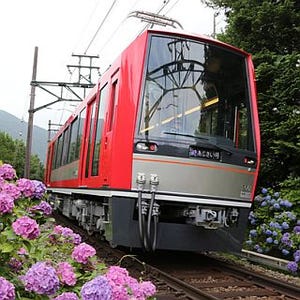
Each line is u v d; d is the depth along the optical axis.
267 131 11.17
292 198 9.93
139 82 7.37
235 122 7.91
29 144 27.27
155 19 10.74
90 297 2.46
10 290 2.50
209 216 7.38
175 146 7.28
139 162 7.14
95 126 9.40
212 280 7.20
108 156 7.71
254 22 11.65
